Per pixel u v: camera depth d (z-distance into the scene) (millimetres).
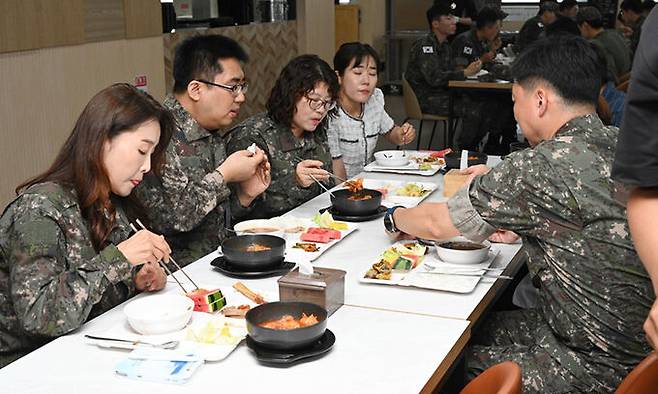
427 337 1824
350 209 2830
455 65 7812
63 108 4250
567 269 2000
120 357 1733
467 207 2166
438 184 3418
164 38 5570
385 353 1735
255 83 6773
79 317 1849
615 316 1952
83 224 2023
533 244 2105
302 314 1812
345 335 1834
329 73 3191
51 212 1938
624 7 9125
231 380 1613
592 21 7258
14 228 1915
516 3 11562
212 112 2777
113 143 2002
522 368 2076
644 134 901
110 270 1914
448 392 2158
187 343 1775
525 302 2930
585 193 1951
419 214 2354
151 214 2555
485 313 2207
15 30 3883
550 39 2143
